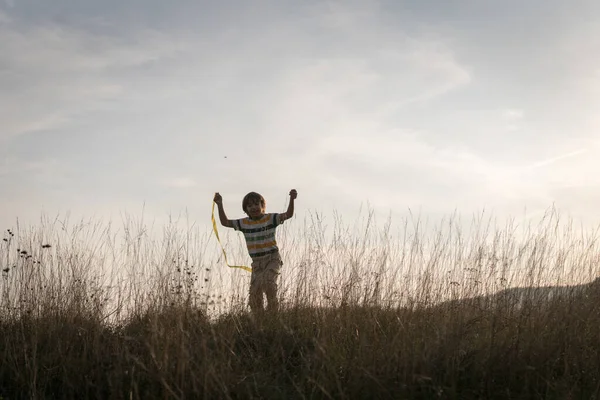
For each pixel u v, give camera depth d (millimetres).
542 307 5266
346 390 4176
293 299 5930
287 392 4352
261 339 5234
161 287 5590
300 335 5418
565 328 4793
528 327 4902
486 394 4215
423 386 4121
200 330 5051
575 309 5043
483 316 5297
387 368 4305
